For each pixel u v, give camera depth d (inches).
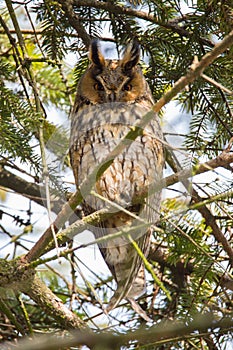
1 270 323.6
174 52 362.0
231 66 352.5
